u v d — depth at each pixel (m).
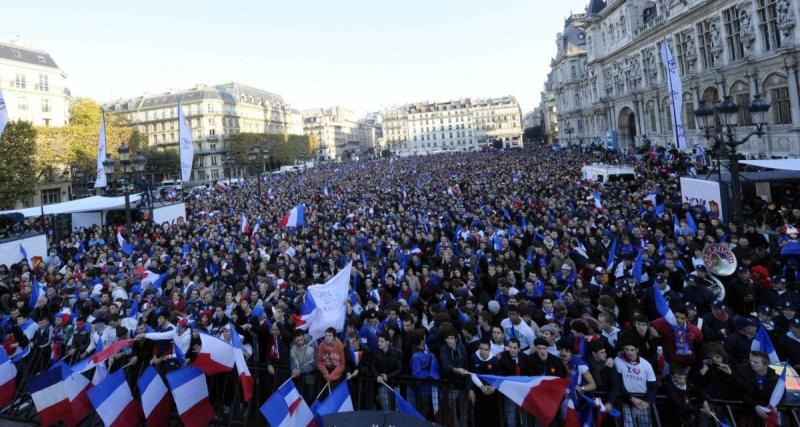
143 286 15.66
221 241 22.69
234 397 8.80
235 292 12.62
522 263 14.50
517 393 7.04
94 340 10.51
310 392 8.59
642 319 8.34
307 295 10.86
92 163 60.56
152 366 8.86
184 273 16.45
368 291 12.92
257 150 44.81
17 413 9.92
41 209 29.98
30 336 11.48
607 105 71.81
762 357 6.77
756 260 12.68
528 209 23.66
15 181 43.22
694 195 22.53
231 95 125.94
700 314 10.17
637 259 12.51
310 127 185.88
